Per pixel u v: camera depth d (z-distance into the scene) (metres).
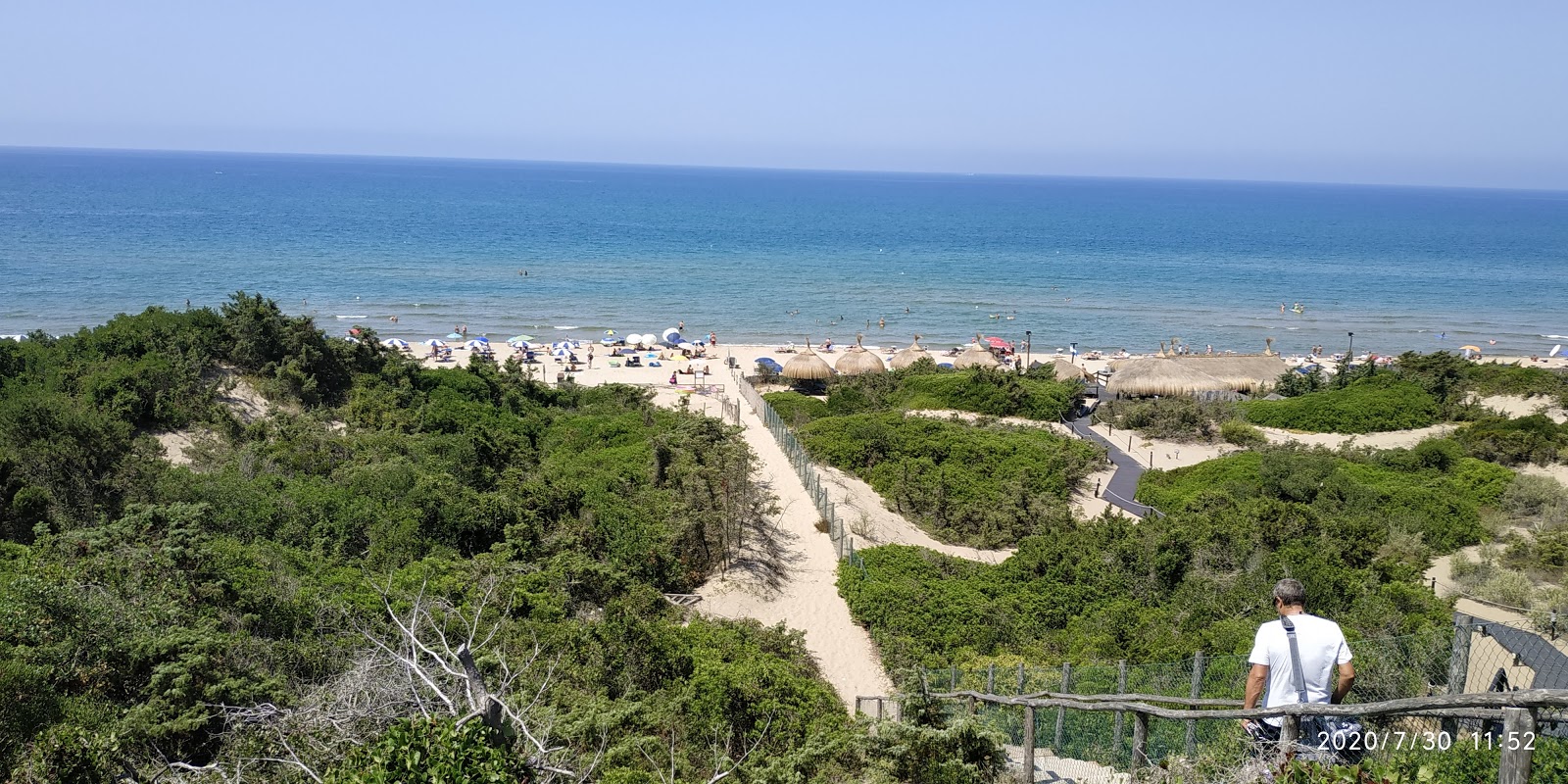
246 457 28.39
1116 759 12.20
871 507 32.09
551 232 169.00
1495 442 40.28
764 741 15.30
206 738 12.04
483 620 17.28
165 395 32.28
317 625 15.98
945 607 22.80
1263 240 193.38
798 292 107.19
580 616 19.98
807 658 20.67
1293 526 26.28
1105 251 162.50
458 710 8.06
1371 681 12.73
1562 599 23.66
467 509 24.14
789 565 26.31
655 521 25.70
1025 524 31.73
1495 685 8.37
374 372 40.50
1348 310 104.88
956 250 158.38
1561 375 51.66
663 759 13.00
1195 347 84.56
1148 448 46.34
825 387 59.00
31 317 77.69
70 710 11.70
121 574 15.97
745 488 28.89
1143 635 20.44
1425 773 6.70
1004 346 74.56
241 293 38.94
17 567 16.55
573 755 11.27
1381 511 32.47
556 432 38.16
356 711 9.59
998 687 16.58
